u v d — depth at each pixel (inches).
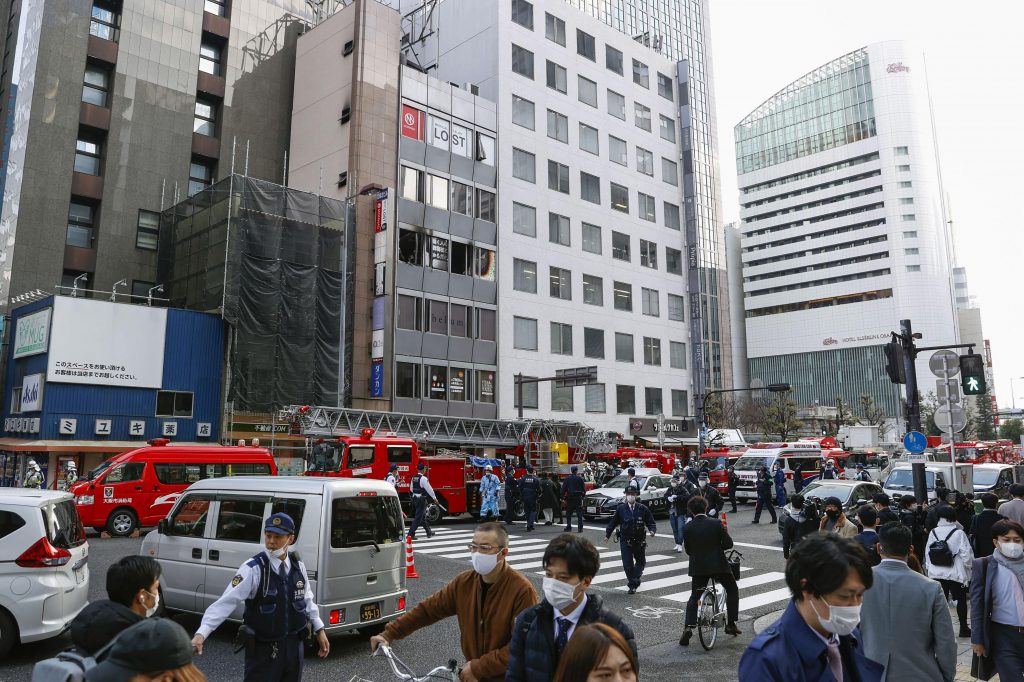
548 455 1163.9
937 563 343.3
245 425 1146.7
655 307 2025.1
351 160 1421.0
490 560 163.6
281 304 1214.3
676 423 1974.7
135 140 1423.5
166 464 713.0
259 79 1614.2
